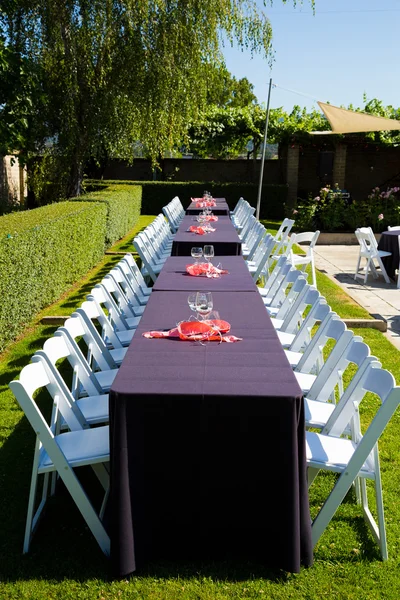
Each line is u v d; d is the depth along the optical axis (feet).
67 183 44.01
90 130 40.75
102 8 36.45
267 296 21.20
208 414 8.75
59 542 9.91
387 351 19.26
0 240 18.03
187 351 10.78
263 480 8.95
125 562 8.83
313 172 62.59
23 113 36.22
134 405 8.73
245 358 10.39
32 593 8.77
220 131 61.31
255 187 58.23
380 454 12.75
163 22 37.37
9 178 48.29
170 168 65.62
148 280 29.60
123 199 42.34
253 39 40.22
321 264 36.35
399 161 60.64
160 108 39.47
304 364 13.57
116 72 38.86
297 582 8.93
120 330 16.57
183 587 8.82
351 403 10.66
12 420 14.20
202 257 20.93
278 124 57.21
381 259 31.35
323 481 11.71
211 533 9.24
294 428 8.70
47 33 37.01
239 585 8.86
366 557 9.53
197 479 9.00
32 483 9.57
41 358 10.23
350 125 35.53
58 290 25.13
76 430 10.60
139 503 8.90
